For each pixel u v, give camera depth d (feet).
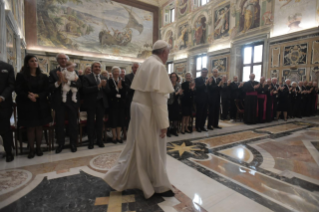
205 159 10.37
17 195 6.56
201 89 17.22
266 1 29.78
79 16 47.29
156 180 6.13
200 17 42.68
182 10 48.19
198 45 43.19
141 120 5.87
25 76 9.80
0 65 9.39
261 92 22.03
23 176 8.02
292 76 27.02
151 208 5.89
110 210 5.76
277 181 7.83
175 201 6.28
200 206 6.02
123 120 13.41
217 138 15.05
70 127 11.45
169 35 53.62
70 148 12.10
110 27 51.42
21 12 34.53
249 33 32.32
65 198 6.40
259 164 9.70
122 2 52.54
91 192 6.80
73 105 11.37
